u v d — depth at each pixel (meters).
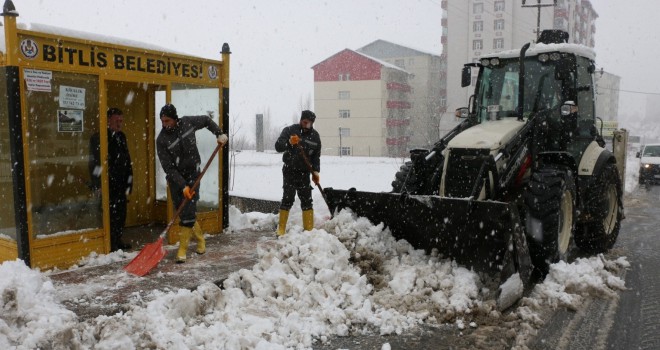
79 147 5.44
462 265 5.01
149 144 7.38
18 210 4.94
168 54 6.19
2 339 3.32
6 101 5.00
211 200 6.93
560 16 50.19
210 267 5.28
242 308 4.27
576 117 6.22
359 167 24.36
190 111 6.75
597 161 6.51
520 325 4.23
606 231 6.86
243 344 3.65
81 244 5.47
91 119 5.53
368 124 50.69
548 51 6.26
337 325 4.12
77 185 5.43
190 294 4.15
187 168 5.63
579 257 6.61
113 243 5.94
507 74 6.47
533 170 5.66
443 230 5.02
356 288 4.55
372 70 50.03
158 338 3.58
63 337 3.33
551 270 5.19
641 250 7.13
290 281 4.50
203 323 4.00
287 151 6.41
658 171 17.16
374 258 5.09
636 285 5.43
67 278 4.88
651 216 10.39
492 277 4.82
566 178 5.47
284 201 6.55
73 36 5.34
